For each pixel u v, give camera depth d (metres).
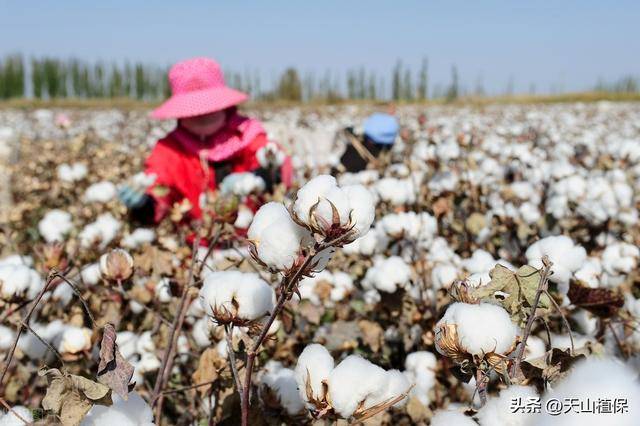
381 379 1.04
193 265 1.67
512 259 2.81
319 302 2.38
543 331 1.93
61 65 62.81
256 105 32.69
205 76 3.39
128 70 62.84
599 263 2.25
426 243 2.56
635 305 1.82
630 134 10.10
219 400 1.51
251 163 3.41
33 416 1.01
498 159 4.55
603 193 3.00
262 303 1.20
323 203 0.95
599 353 1.34
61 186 5.53
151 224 3.25
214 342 1.61
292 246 1.00
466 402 1.88
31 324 2.00
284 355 1.94
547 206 3.06
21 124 18.58
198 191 3.35
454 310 1.03
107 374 0.98
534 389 0.97
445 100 40.34
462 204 3.25
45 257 2.02
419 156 3.58
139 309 2.16
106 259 1.72
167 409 1.98
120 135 12.10
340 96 49.41
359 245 2.45
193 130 3.36
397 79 52.38
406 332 2.32
